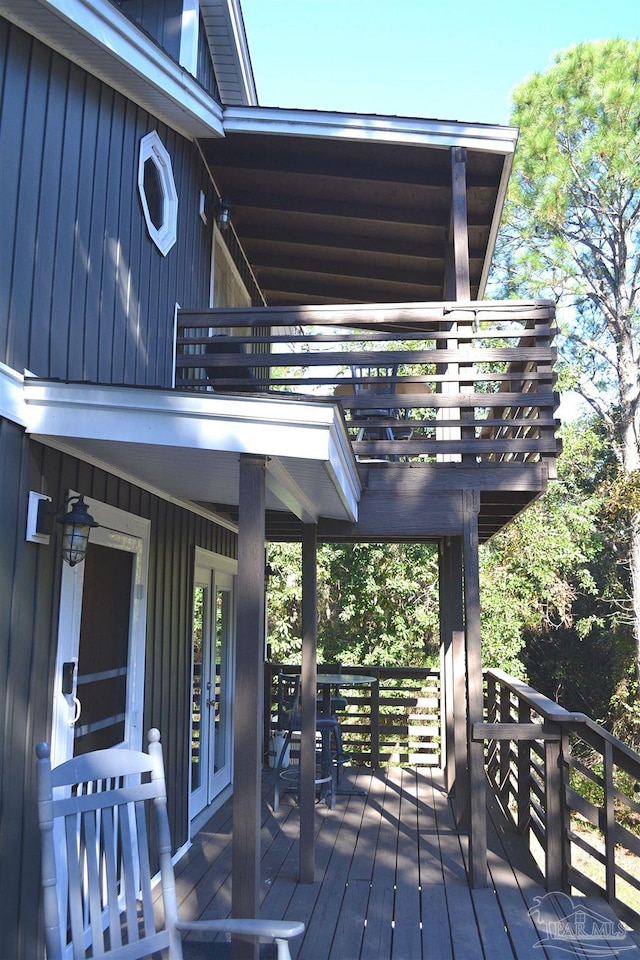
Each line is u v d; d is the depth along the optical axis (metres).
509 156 5.65
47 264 3.48
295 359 5.11
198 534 5.83
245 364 5.17
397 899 4.22
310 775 4.57
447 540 6.94
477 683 4.57
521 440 4.86
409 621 13.04
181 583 5.33
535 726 4.45
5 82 3.24
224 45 6.67
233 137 5.96
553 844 4.38
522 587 13.27
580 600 15.56
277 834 5.41
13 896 2.96
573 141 13.86
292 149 6.13
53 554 3.38
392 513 4.88
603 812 4.27
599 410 15.66
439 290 8.28
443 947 3.63
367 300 8.80
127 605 4.36
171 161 5.40
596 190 14.00
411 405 4.93
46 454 3.33
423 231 6.98
